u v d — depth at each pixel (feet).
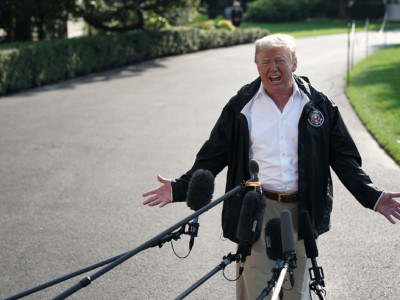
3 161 28.25
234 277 16.02
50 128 35.19
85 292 15.38
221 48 84.48
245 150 11.15
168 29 76.48
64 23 74.74
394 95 41.27
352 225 19.30
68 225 19.97
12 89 48.98
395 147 27.50
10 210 21.58
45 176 25.66
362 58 65.98
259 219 9.27
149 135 32.71
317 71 55.77
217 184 23.97
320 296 9.20
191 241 9.57
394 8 149.89
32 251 17.99
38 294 15.39
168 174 25.54
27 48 50.55
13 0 63.46
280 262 9.28
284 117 11.04
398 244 17.79
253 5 144.15
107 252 17.78
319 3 161.99
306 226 9.63
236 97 11.36
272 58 10.63
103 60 62.23
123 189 23.59
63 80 56.18
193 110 39.60
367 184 10.98
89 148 30.27
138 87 50.57
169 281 15.85
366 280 15.60
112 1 72.49
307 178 10.93
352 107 38.01
